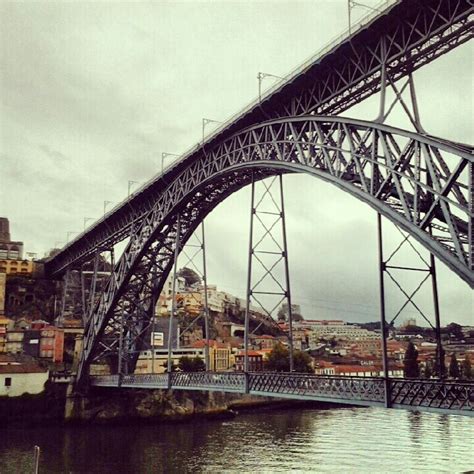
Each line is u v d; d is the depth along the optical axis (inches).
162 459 1945.1
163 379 2050.9
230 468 1795.0
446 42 1105.4
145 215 2421.3
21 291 3998.5
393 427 2716.5
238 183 1988.2
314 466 1811.0
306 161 1343.5
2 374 2667.3
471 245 880.9
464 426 2711.6
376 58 1207.6
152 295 2662.4
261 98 1567.4
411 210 1099.3
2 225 5979.3
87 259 3462.1
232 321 6678.2
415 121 1108.5
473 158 879.1
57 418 2743.6
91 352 2773.1
